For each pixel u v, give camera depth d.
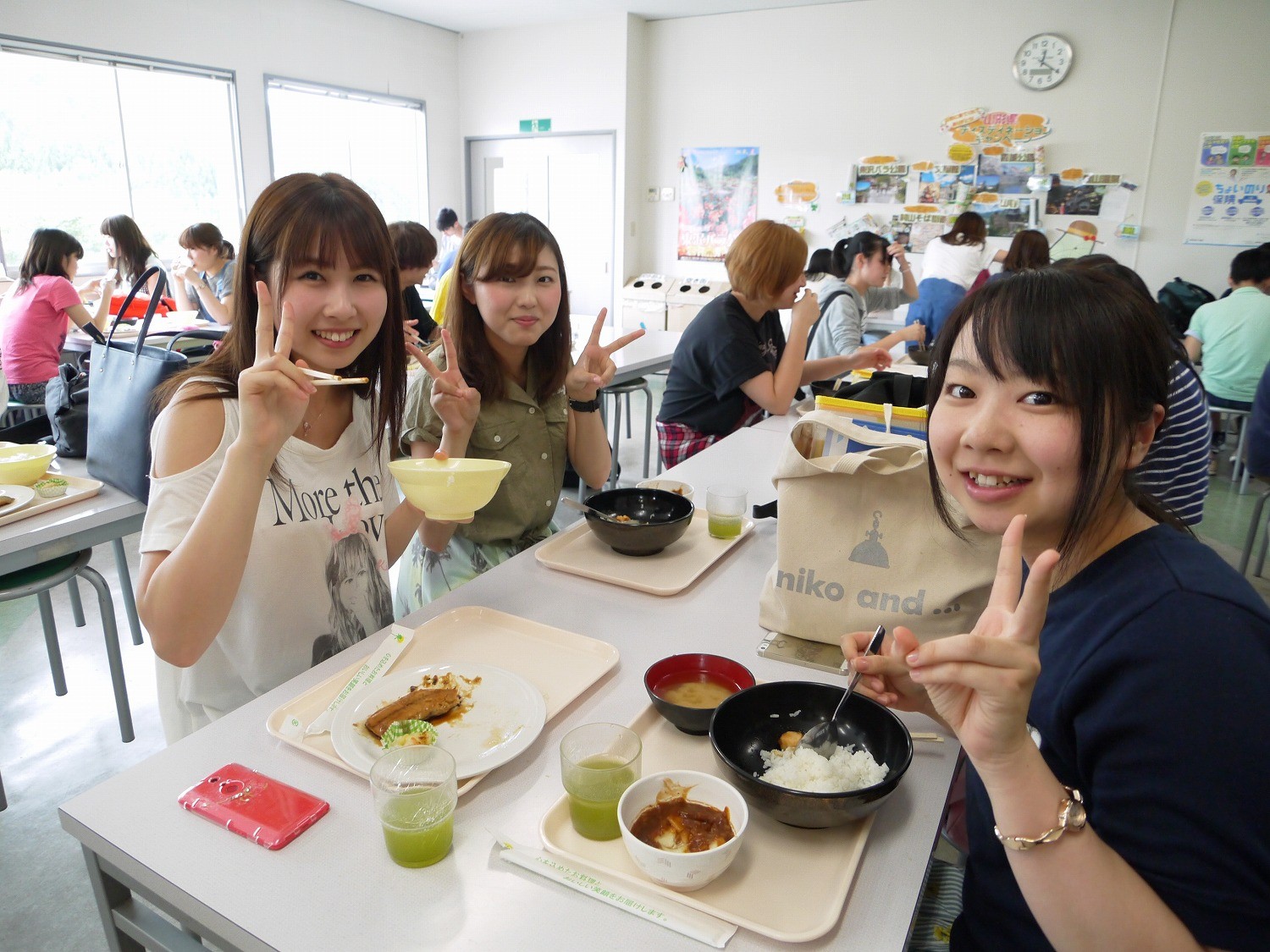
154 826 0.81
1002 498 0.72
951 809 1.25
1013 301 0.68
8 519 1.73
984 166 5.98
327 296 1.17
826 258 5.00
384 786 0.77
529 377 1.82
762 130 6.73
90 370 2.05
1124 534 0.74
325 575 1.29
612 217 7.32
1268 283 4.26
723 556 1.55
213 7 5.70
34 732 2.19
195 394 1.13
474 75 7.69
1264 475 2.99
